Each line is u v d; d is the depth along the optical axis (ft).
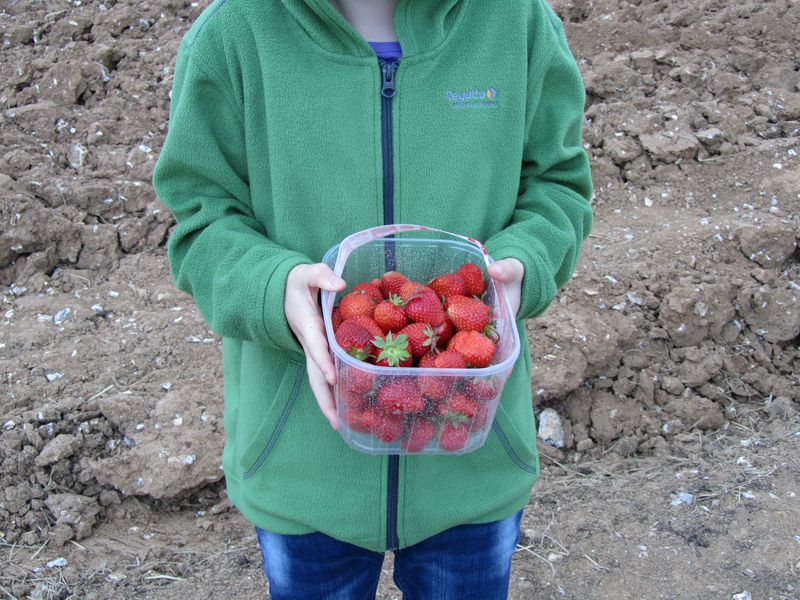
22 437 5.76
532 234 3.19
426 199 3.14
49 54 8.68
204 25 3.05
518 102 3.18
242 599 5.14
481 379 2.69
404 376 2.66
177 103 3.16
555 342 6.45
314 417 3.20
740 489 5.74
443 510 3.26
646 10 9.25
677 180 7.89
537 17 3.21
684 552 5.29
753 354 6.81
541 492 5.93
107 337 6.57
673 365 6.66
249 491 3.35
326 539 3.31
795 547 5.23
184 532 5.70
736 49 8.82
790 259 7.29
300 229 3.16
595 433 6.38
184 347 6.48
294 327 2.83
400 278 3.04
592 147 8.11
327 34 3.02
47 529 5.57
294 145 3.05
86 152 7.88
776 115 8.34
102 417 5.93
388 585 5.18
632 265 7.00
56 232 7.20
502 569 3.46
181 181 3.21
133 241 7.38
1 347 6.42
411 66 3.05
